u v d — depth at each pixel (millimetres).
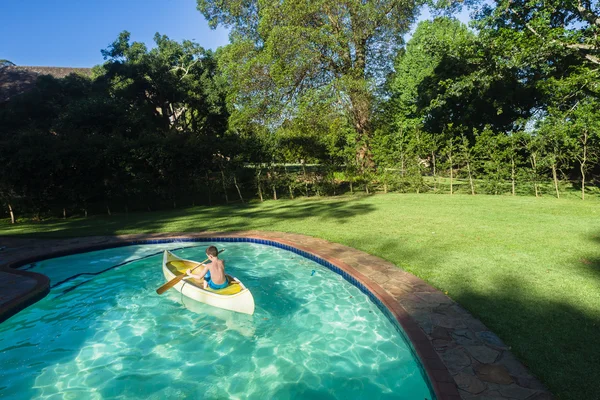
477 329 4547
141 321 5969
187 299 6551
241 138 19172
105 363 4793
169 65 32094
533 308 5043
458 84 19406
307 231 10594
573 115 15703
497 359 3873
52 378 4473
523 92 21609
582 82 16000
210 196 19359
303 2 19094
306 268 8086
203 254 9539
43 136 15391
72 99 26891
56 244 10133
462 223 10594
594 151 13961
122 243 10242
